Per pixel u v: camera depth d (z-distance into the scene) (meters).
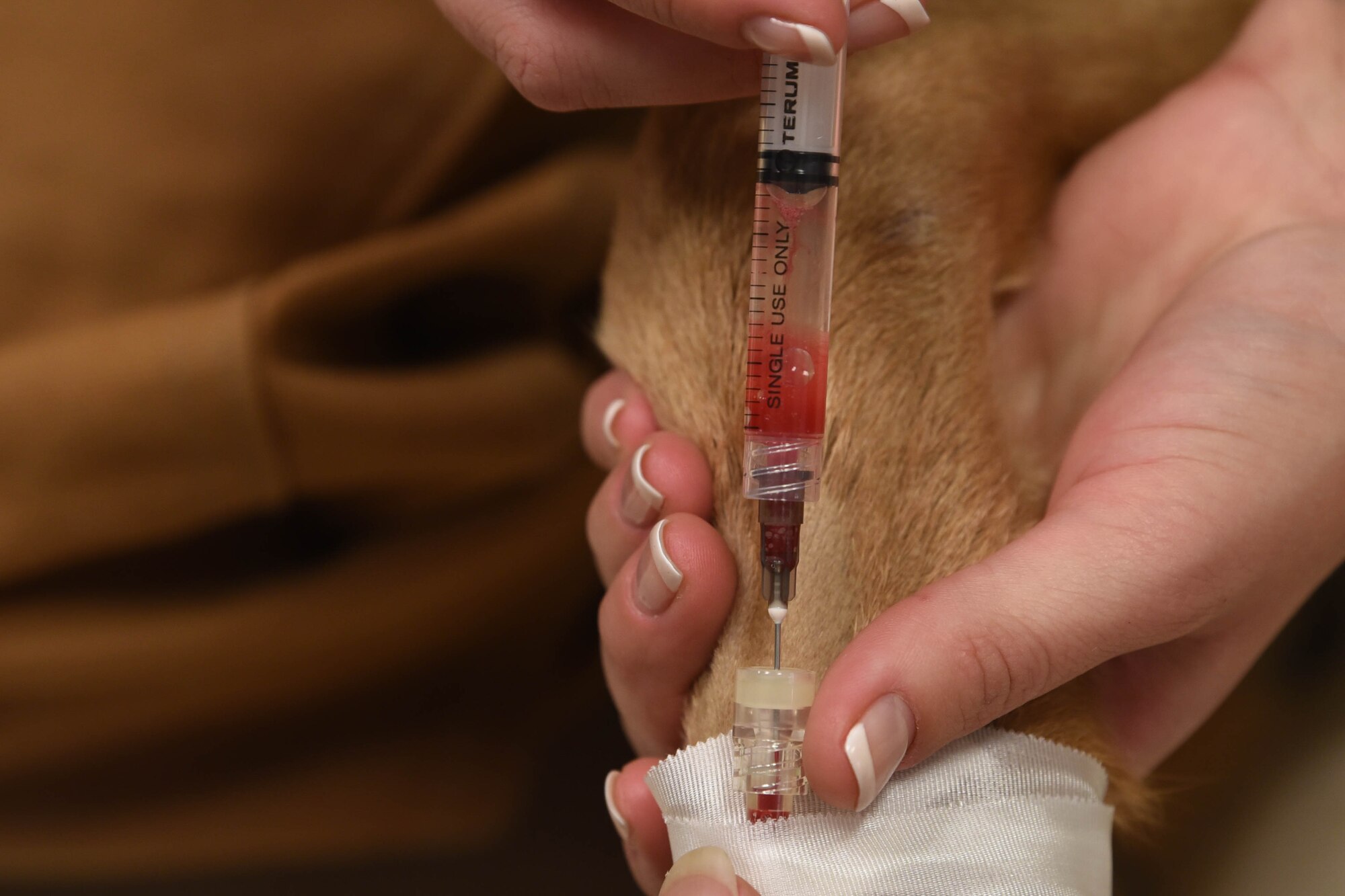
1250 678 1.52
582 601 1.87
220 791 1.72
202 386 1.38
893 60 1.08
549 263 1.65
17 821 1.66
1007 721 0.87
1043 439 1.22
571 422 1.70
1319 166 1.18
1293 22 1.26
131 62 1.47
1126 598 0.83
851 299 0.98
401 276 1.53
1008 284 1.18
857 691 0.77
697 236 1.02
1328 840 1.37
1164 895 1.50
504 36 0.95
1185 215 1.21
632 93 0.96
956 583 0.82
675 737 1.02
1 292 1.45
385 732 1.80
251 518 1.57
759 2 0.77
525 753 1.91
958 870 0.78
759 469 0.90
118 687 1.52
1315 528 0.94
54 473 1.40
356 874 1.92
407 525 1.65
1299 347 0.95
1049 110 1.29
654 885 1.05
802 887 0.79
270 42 1.51
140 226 1.49
